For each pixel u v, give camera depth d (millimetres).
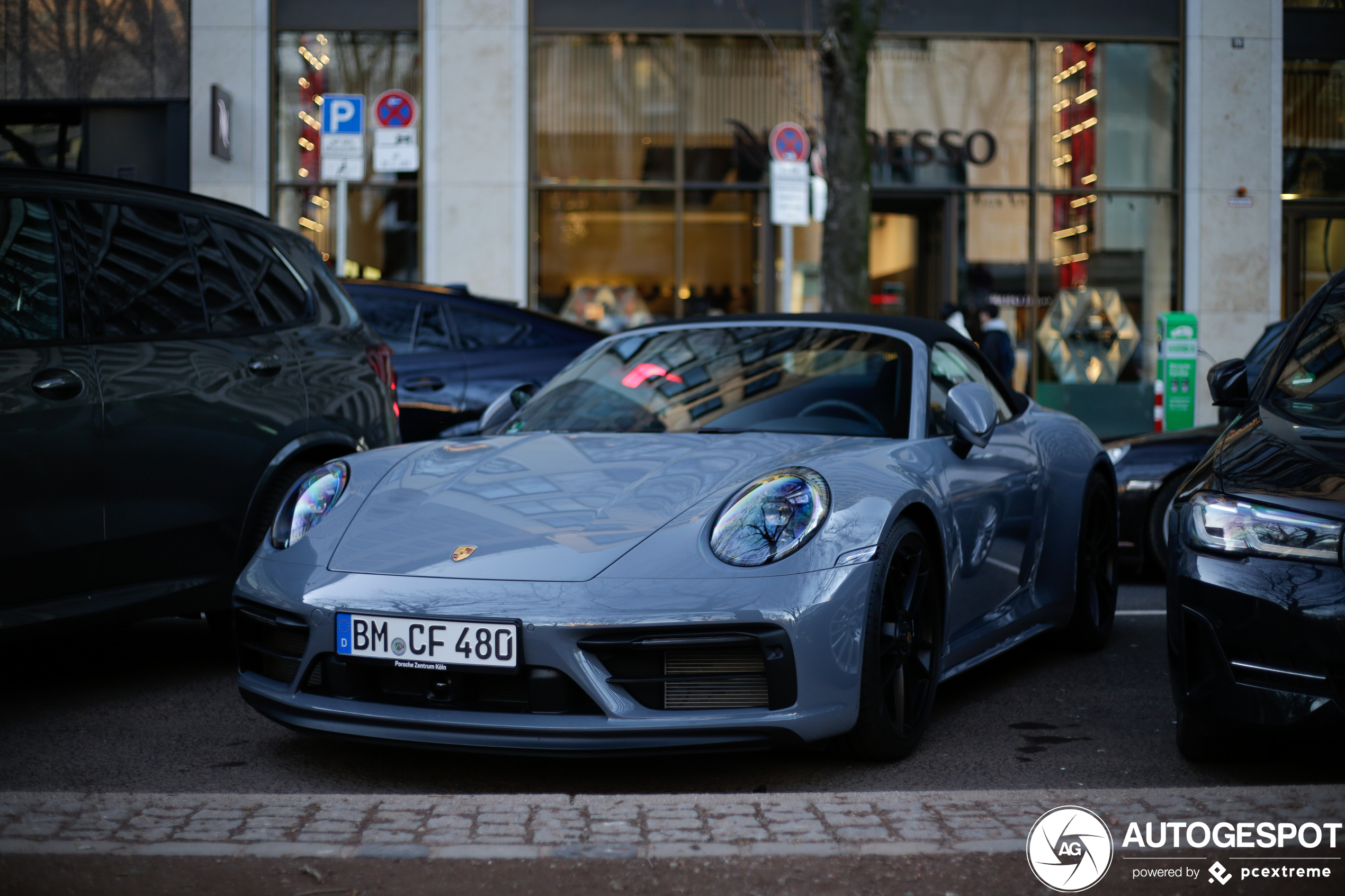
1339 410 3203
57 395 3602
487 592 2854
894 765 3201
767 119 12836
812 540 2957
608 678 2809
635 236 12812
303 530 3293
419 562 2988
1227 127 13055
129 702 3900
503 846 2238
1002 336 11453
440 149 12586
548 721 2797
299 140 12586
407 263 12648
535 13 12680
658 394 3934
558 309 12766
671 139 12797
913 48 12953
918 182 13016
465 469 3420
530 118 12680
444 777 3104
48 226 3781
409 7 12578
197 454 3980
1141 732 3543
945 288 13094
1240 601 2773
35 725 3611
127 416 3781
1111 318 13148
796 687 2842
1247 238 13117
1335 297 3695
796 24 12773
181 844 2242
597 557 2906
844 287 9125
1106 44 13070
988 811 2420
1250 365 6410
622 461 3373
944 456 3631
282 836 2287
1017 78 13023
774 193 8992
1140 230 13148
